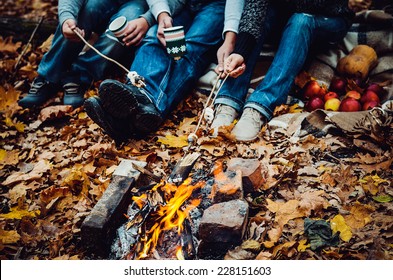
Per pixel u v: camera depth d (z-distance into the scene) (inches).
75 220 58.9
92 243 54.6
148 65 73.6
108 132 68.7
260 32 72.2
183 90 75.6
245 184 59.4
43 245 57.6
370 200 59.4
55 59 80.3
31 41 95.1
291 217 56.9
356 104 73.7
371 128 67.3
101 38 81.0
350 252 53.0
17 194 64.1
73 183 63.4
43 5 119.6
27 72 87.9
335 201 59.2
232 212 53.7
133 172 60.3
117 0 84.0
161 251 53.9
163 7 75.7
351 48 82.5
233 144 68.6
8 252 56.7
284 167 63.2
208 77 78.9
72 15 76.7
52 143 73.6
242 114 72.3
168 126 74.1
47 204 61.9
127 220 57.5
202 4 80.4
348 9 79.2
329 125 70.3
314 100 75.8
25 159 71.5
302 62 74.8
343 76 81.0
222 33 75.8
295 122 70.7
